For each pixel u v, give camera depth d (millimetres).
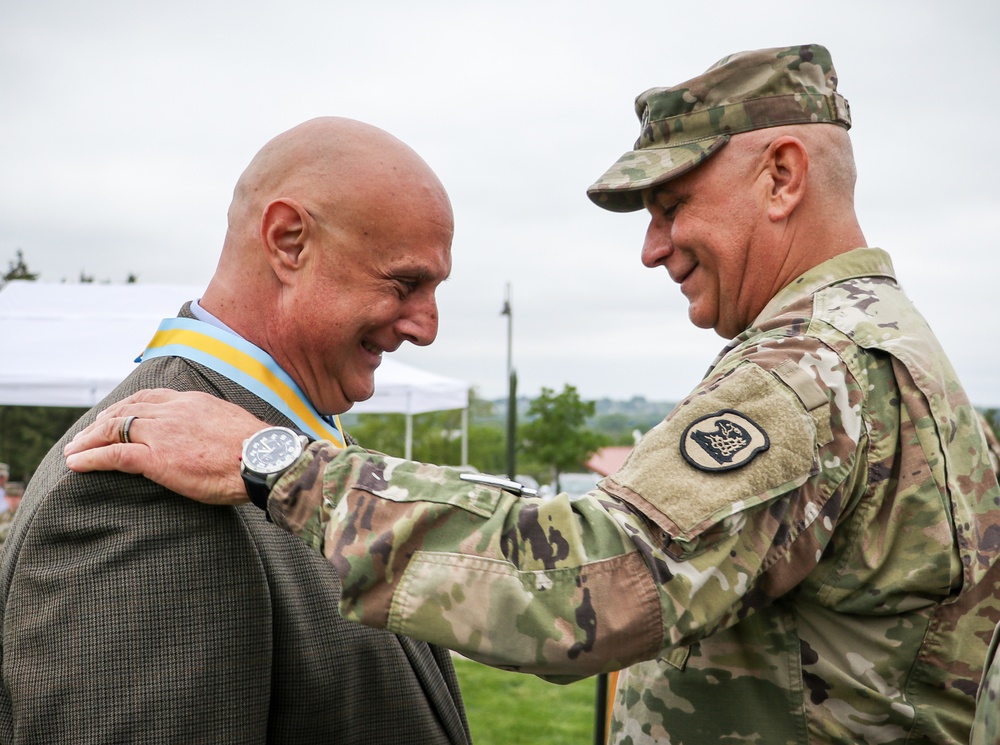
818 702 1398
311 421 1597
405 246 1508
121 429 1371
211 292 1621
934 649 1371
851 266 1545
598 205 1774
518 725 5234
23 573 1359
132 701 1310
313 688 1535
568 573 1205
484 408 29109
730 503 1226
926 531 1349
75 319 8320
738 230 1587
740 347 1476
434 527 1245
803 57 1581
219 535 1399
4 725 1403
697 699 1462
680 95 1602
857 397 1365
